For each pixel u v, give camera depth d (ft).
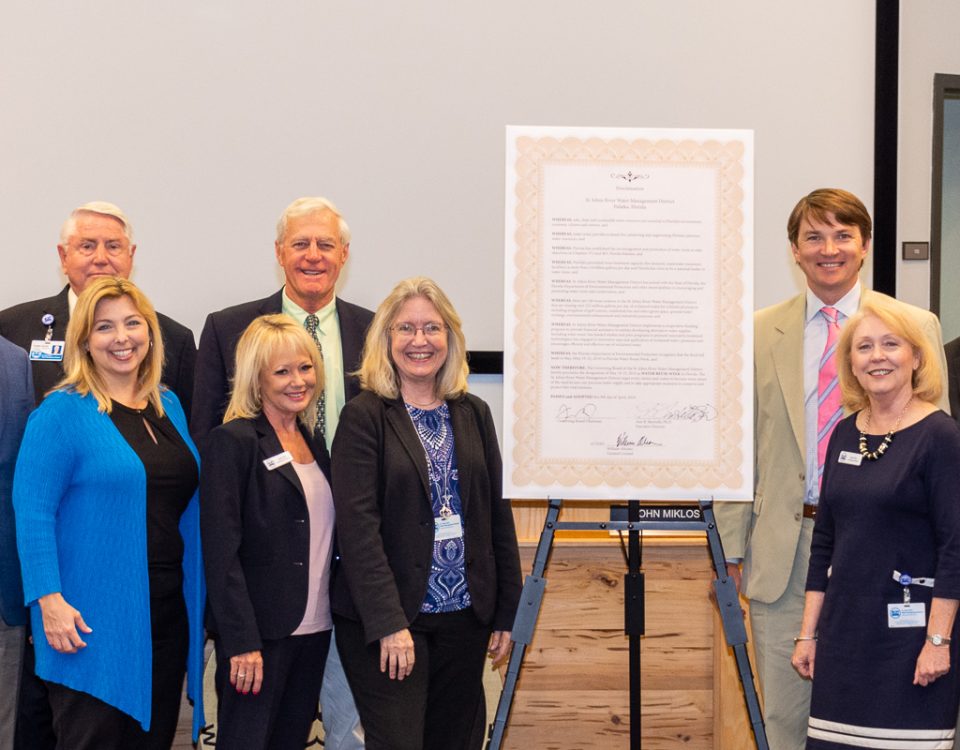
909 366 7.61
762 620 8.96
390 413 8.07
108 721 7.77
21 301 11.02
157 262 11.13
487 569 8.17
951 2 11.84
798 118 11.46
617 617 10.68
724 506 9.14
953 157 12.51
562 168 7.77
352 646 7.97
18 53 10.97
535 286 7.80
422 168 11.28
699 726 10.71
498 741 7.74
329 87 11.19
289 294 9.73
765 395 9.01
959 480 7.23
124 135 11.06
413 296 8.13
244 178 11.17
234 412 8.26
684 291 7.82
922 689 7.30
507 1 11.26
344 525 7.80
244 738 7.89
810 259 8.82
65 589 7.72
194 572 8.63
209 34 11.10
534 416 7.82
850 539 7.62
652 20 11.34
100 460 7.77
